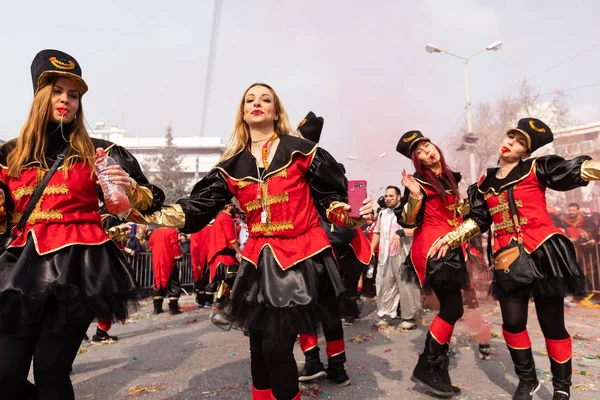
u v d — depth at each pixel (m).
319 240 2.20
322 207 2.36
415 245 3.35
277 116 2.52
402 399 2.98
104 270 1.94
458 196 3.27
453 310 3.02
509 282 2.71
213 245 6.72
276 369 2.03
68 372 1.88
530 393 2.67
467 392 3.06
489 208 2.96
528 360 2.72
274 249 2.15
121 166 2.19
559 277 2.54
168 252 7.86
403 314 5.48
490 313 6.01
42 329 1.81
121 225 3.15
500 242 2.88
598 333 5.07
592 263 7.79
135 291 2.08
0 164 2.05
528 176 2.77
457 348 4.32
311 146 2.30
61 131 2.11
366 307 7.47
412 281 3.54
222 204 2.48
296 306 1.97
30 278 1.79
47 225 1.95
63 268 1.83
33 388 1.89
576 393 2.99
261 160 2.38
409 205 3.21
